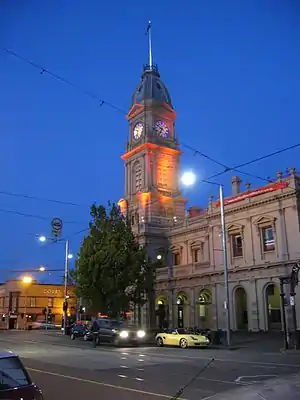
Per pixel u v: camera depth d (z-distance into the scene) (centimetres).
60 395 1112
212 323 4309
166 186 6594
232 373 1515
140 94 7119
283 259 3731
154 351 2584
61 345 3119
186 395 1101
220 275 4309
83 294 3900
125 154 6969
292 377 1325
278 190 3856
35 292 7881
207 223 4700
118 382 1323
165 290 4997
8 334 4931
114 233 4019
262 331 3775
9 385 672
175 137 6944
